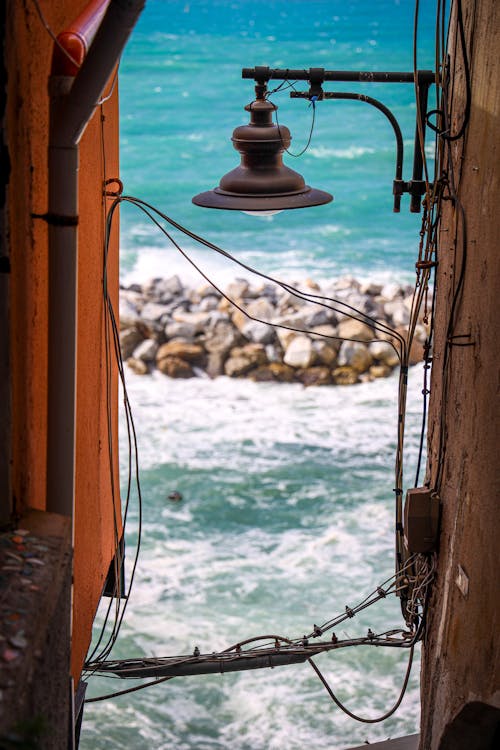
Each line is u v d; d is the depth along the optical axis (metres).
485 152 4.67
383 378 28.17
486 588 4.46
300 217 49.88
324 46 97.06
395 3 127.38
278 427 24.67
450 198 5.34
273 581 17.33
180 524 19.44
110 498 6.21
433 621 5.81
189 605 16.53
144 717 13.68
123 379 5.50
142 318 30.38
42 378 3.93
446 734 4.96
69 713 3.66
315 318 30.20
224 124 67.56
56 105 3.51
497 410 4.34
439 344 5.83
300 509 20.12
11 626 2.79
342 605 16.58
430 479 6.05
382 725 13.63
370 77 6.20
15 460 3.52
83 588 5.03
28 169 3.57
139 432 24.14
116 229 6.27
